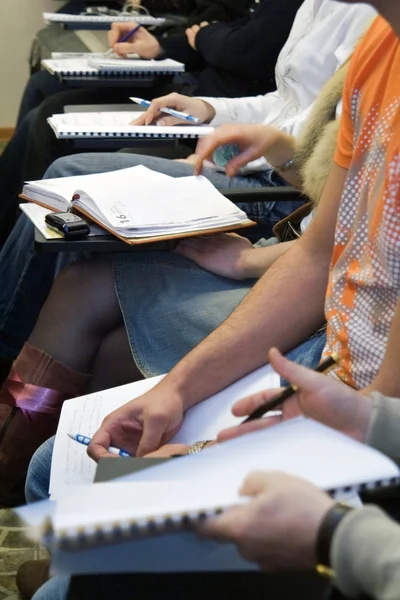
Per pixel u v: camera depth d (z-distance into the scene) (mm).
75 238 1505
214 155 2102
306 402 938
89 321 1666
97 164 2018
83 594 848
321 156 1587
